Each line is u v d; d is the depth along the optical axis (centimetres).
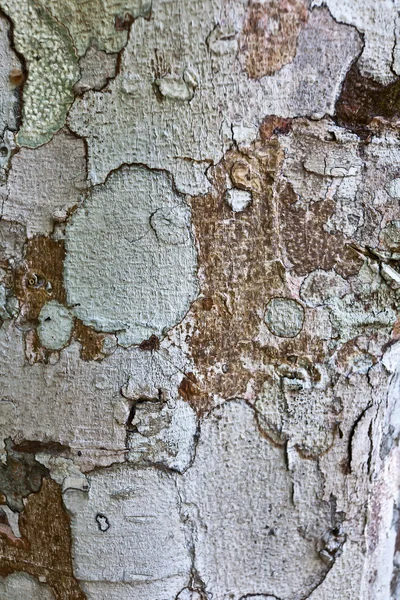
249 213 43
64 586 46
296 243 43
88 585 45
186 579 45
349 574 47
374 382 45
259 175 42
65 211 43
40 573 47
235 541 45
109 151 42
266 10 41
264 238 43
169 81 41
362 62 42
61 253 43
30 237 44
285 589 46
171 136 42
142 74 41
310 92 42
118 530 45
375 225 43
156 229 42
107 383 44
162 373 43
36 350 44
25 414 45
